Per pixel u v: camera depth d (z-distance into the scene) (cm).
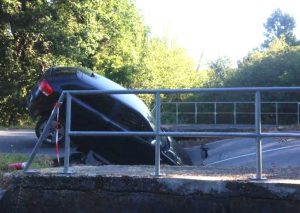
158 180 608
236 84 4088
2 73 3092
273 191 572
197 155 1281
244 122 3136
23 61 3091
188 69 4784
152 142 887
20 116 3175
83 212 633
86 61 3412
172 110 3148
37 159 895
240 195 582
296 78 3838
